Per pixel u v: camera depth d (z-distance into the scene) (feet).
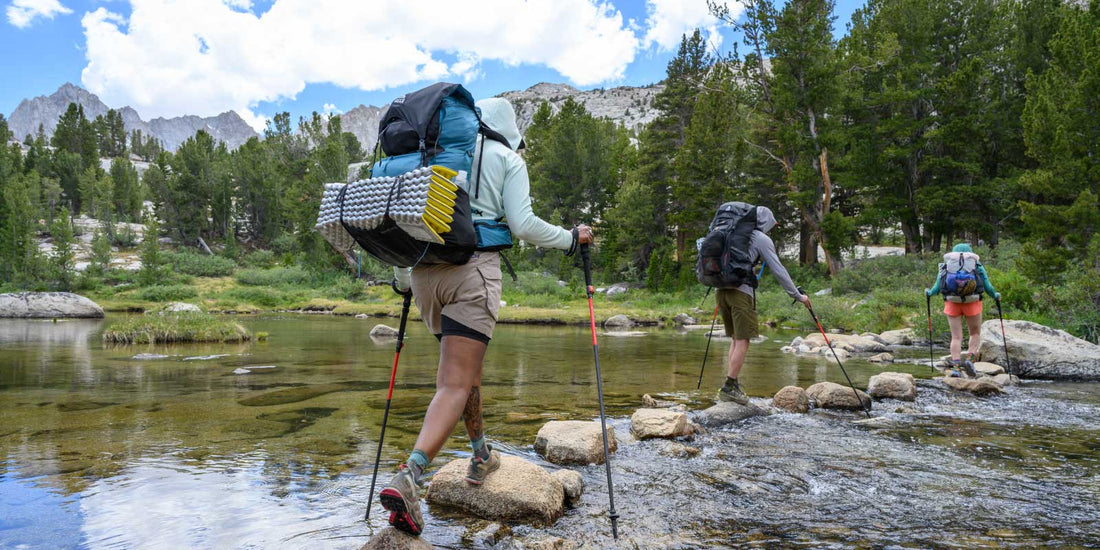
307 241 164.55
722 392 16.92
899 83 92.22
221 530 7.68
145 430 13.43
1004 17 100.42
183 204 212.23
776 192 113.60
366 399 17.80
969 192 90.38
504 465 9.34
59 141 324.60
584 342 43.09
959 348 23.68
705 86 116.67
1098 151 43.37
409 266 7.37
